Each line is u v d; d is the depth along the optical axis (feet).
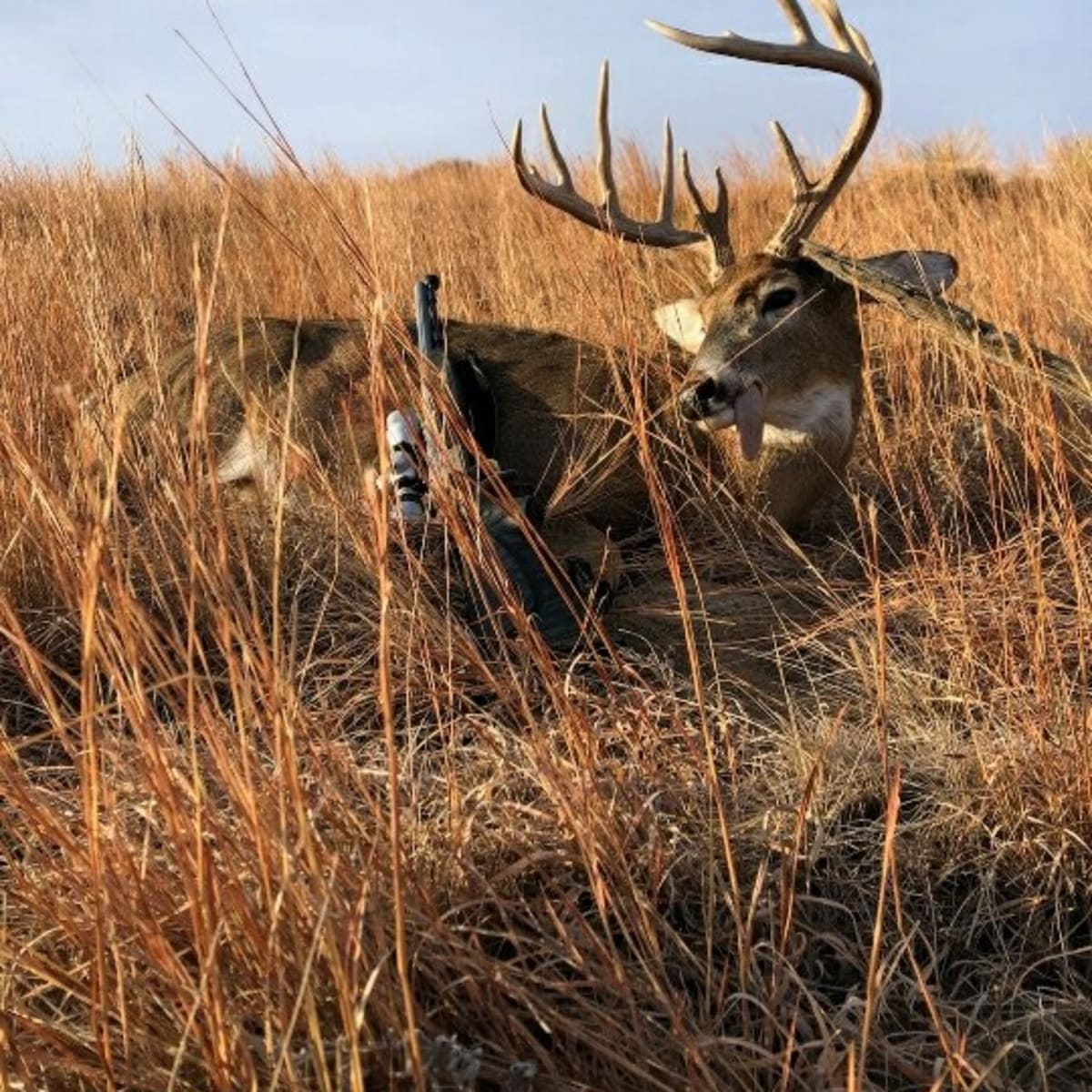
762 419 17.69
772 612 16.38
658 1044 8.73
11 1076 7.87
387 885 8.96
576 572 15.19
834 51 17.80
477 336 19.67
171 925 8.73
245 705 9.61
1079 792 11.05
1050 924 10.59
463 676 13.25
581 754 10.33
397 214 32.99
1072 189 32.42
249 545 15.30
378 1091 7.91
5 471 13.55
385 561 8.59
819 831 10.98
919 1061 9.11
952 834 11.26
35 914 9.24
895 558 17.97
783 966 9.43
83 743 8.57
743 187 39.50
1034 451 14.37
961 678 13.60
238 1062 7.62
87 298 16.05
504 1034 8.48
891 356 22.71
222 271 21.70
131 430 14.06
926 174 41.73
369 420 17.69
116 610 8.29
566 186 19.88
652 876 10.20
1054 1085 9.22
